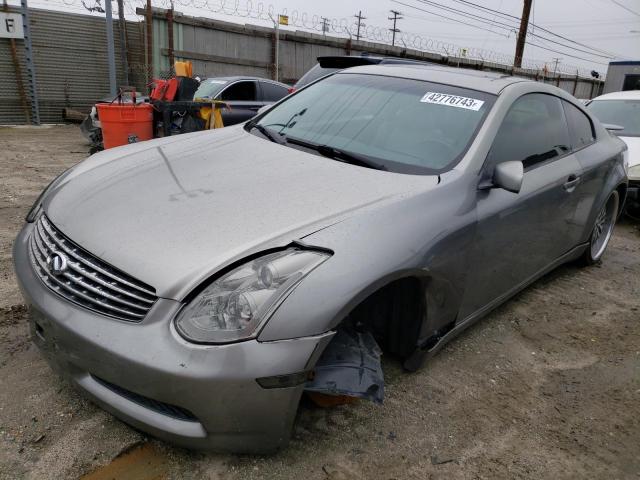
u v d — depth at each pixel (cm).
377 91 340
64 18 1397
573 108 403
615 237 609
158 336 185
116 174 265
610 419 273
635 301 425
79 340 195
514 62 2814
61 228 224
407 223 232
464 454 237
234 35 1647
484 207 275
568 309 399
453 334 290
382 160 281
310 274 195
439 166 276
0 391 245
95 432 226
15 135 1148
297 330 188
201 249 199
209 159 283
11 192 596
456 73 350
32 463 207
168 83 824
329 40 1881
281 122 344
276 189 242
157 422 195
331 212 223
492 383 293
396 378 283
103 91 1513
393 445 236
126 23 1499
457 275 262
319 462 221
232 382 182
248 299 186
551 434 257
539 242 344
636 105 790
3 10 1297
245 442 198
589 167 390
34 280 219
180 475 209
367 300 245
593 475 233
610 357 335
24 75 1362
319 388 211
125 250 202
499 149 298
